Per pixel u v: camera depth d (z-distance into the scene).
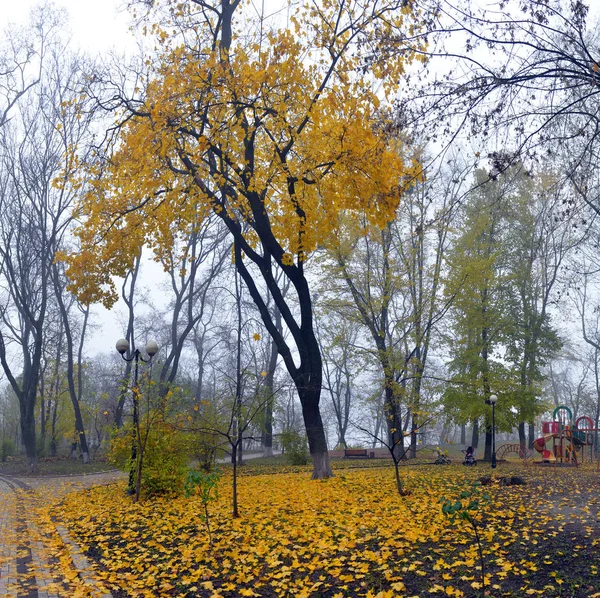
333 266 23.12
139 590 6.68
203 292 31.06
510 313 28.98
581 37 7.46
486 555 7.18
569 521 8.91
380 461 27.11
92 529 10.27
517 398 26.83
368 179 12.78
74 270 17.03
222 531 9.38
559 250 19.20
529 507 10.22
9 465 33.81
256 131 15.18
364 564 6.95
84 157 15.85
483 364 25.75
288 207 14.47
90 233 17.25
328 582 6.64
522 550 7.30
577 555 6.96
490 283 25.33
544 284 28.30
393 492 12.74
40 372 43.44
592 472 18.75
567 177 8.89
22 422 28.61
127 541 9.29
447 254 24.34
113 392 40.94
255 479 18.00
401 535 8.27
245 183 15.12
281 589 6.54
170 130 13.65
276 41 13.28
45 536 9.90
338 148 13.38
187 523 10.17
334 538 8.45
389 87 9.96
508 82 7.65
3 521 11.43
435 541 7.99
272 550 7.98
